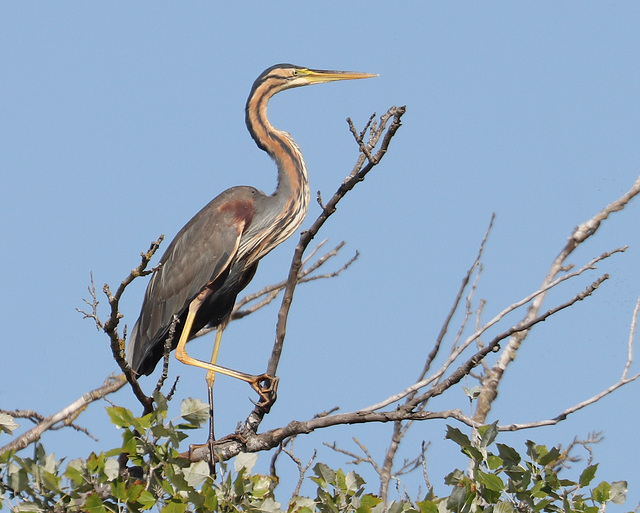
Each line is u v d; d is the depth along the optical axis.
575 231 13.90
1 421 9.20
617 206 13.95
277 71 15.37
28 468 8.46
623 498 8.94
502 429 9.95
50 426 12.09
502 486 8.55
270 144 14.91
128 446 8.51
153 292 14.66
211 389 13.12
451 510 8.41
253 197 14.70
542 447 9.04
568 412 9.96
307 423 10.97
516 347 13.53
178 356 13.46
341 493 9.02
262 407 11.48
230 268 14.48
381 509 8.78
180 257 14.40
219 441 11.41
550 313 10.05
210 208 14.65
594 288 9.94
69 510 8.51
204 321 14.70
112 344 9.27
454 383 10.28
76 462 8.50
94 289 9.12
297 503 8.83
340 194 10.63
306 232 11.09
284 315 11.52
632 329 10.37
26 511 8.36
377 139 10.21
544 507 8.78
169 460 8.57
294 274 11.41
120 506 8.46
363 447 11.60
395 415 10.32
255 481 8.69
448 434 8.80
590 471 8.86
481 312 12.66
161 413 8.56
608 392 10.11
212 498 8.16
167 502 8.44
